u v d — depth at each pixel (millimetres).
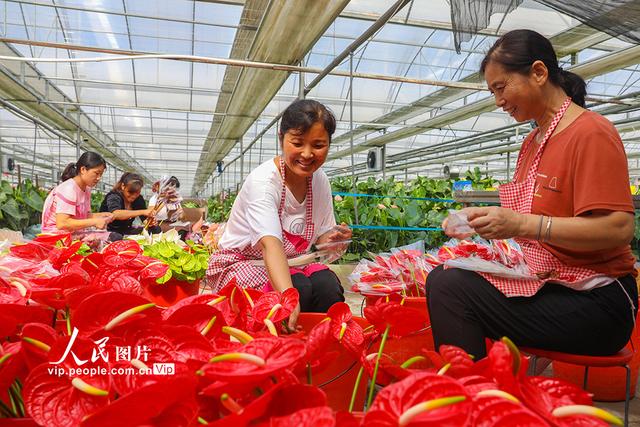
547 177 1519
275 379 631
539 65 1521
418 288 2127
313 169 1727
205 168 24391
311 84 6258
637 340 2291
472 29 2809
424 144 17844
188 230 4816
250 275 1998
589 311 1424
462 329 1496
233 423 542
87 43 9414
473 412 545
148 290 2730
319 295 1947
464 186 7266
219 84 11305
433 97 10250
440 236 5711
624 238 1359
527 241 1597
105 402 614
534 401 597
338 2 4133
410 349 1868
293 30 4855
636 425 2016
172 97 12414
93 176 3865
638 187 7625
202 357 701
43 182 23516
